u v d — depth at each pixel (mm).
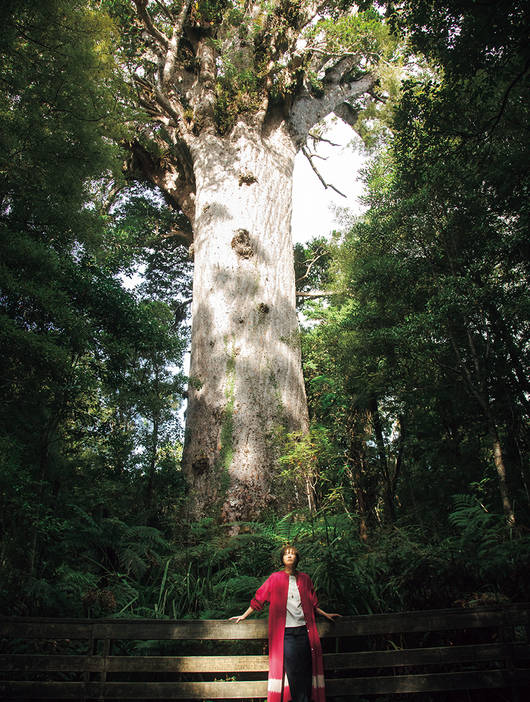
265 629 3645
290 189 16453
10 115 7008
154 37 17250
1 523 6191
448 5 7410
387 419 15508
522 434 10078
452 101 8594
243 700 3842
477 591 4480
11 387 7234
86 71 7383
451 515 6320
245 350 13188
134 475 11469
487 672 3473
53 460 9336
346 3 8875
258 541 7211
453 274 10383
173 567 7074
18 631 3623
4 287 6777
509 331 9781
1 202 7398
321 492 11109
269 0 16047
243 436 12180
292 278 15141
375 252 12250
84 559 7516
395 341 10844
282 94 16859
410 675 3510
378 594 4684
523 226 8828
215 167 15672
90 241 8711
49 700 3652
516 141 9016
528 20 6898
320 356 16453
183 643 4320
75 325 7656
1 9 6129
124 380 11055
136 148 18672
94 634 3658
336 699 3811
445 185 10344
